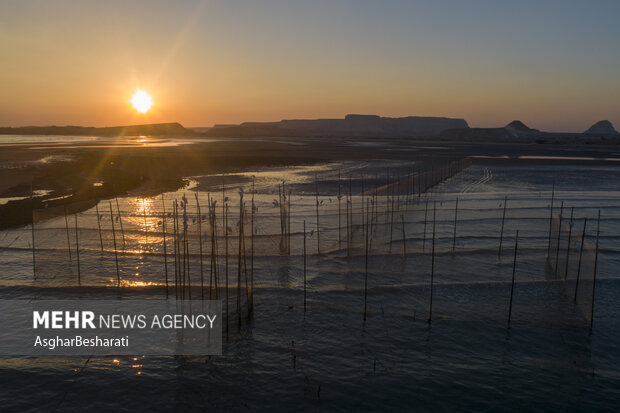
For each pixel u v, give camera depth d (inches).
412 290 635.5
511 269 719.7
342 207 1127.0
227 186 1692.9
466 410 383.9
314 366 449.4
